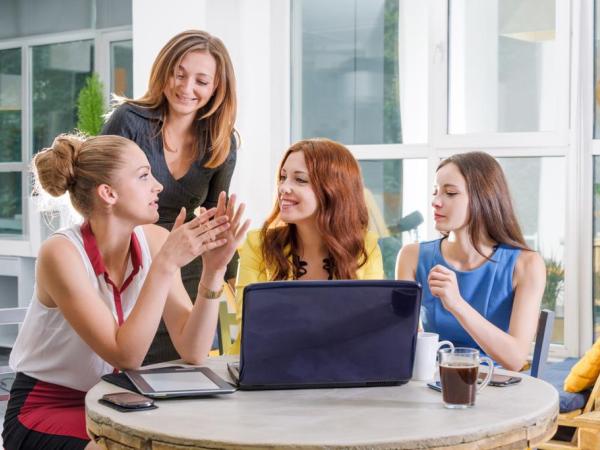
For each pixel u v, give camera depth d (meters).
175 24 4.89
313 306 1.78
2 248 5.88
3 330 5.59
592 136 4.36
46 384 2.07
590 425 2.75
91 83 5.49
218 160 2.84
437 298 2.60
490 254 2.59
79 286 1.98
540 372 2.54
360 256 2.47
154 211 2.10
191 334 2.08
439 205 2.60
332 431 1.49
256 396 1.75
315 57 5.08
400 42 4.84
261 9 5.07
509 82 4.55
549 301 4.45
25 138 5.86
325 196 2.38
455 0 4.66
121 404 1.64
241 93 5.12
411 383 1.88
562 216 4.41
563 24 4.38
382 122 4.91
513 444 1.57
